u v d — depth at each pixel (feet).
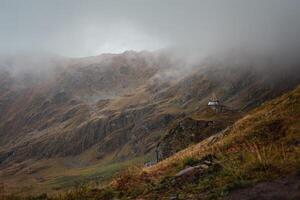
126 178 62.90
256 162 49.70
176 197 46.78
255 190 41.04
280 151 54.70
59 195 58.03
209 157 65.87
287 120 70.79
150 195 51.11
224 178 48.80
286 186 39.81
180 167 64.75
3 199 56.65
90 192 58.39
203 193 45.75
